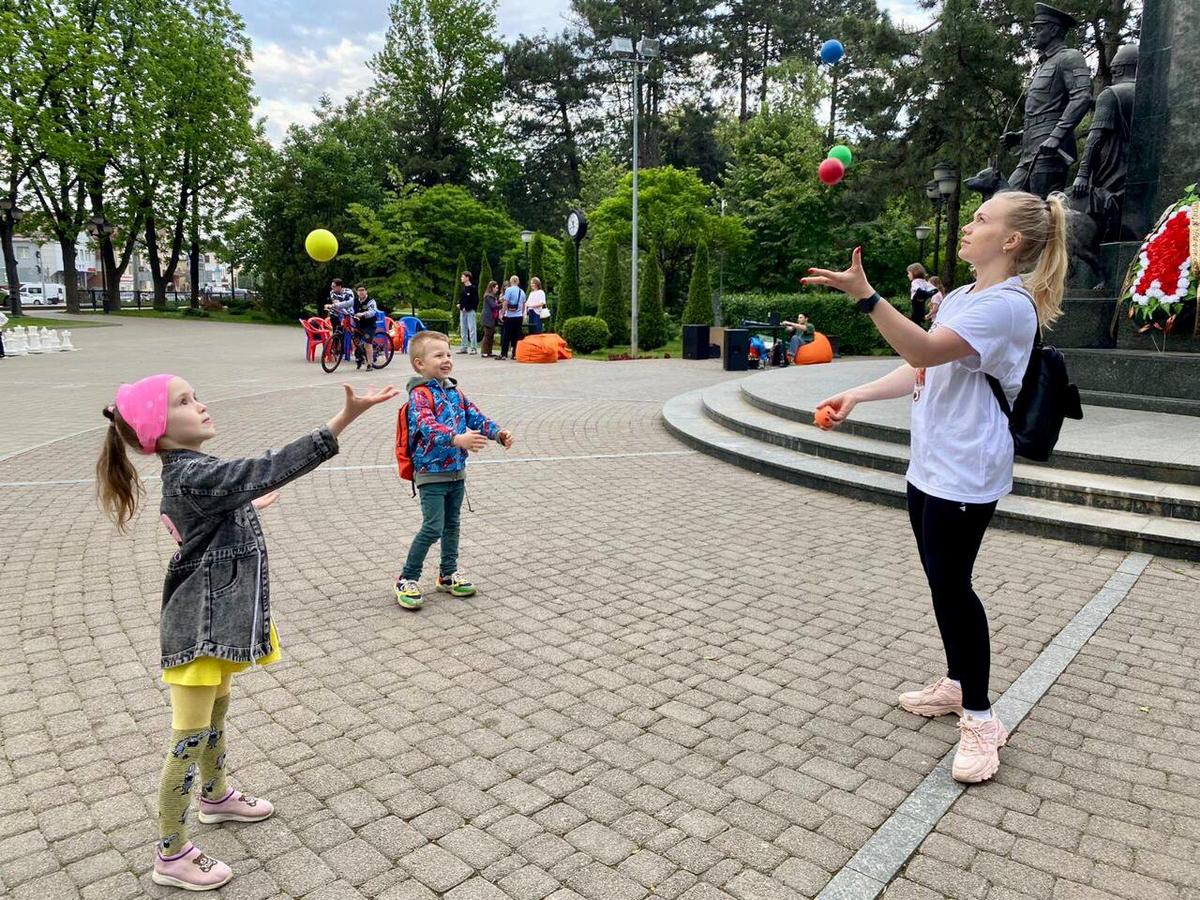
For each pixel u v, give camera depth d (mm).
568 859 2598
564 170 52531
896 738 3340
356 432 10492
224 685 2664
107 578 5230
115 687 3777
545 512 6820
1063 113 10625
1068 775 3074
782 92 38750
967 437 2963
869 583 5148
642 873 2531
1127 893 2441
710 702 3639
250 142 44219
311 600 4859
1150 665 3965
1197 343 8750
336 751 3232
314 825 2775
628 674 3912
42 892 2455
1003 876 2520
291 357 21438
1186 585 4980
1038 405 2945
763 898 2424
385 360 18828
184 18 42250
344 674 3900
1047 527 5906
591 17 46156
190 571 2465
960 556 3033
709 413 10867
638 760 3170
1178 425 7594
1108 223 10258
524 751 3238
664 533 6238
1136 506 5891
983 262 3027
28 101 34906
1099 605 4688
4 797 2941
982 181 11883
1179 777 3055
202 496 2408
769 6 46625
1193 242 8586
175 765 2422
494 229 39875
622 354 23266
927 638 4320
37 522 6477
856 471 7582
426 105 48344
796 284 31125
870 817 2814
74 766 3141
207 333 31609
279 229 41281
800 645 4234
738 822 2785
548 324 26641
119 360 20219
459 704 3615
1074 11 22453
